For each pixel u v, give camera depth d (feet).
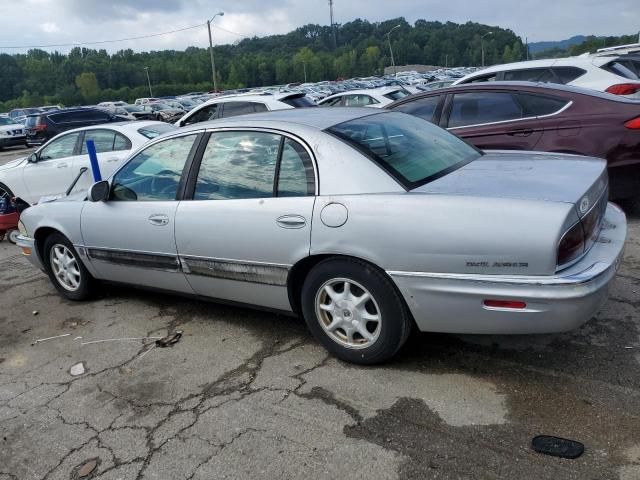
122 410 10.45
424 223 9.45
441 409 9.47
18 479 8.89
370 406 9.75
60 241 15.88
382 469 8.23
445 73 192.24
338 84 177.06
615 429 8.59
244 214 11.47
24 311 16.03
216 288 12.64
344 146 10.63
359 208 10.01
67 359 12.77
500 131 19.85
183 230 12.50
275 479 8.25
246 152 11.80
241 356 12.03
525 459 8.14
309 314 11.24
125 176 14.08
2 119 82.02
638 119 17.65
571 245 8.92
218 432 9.48
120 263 14.32
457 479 7.89
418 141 11.94
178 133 13.17
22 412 10.75
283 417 9.70
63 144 28.73
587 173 10.32
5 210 24.09
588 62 29.48
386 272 9.91
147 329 13.88
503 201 9.12
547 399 9.48
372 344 10.62
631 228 18.49
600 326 11.75
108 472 8.81
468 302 9.37
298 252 10.80
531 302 8.88
